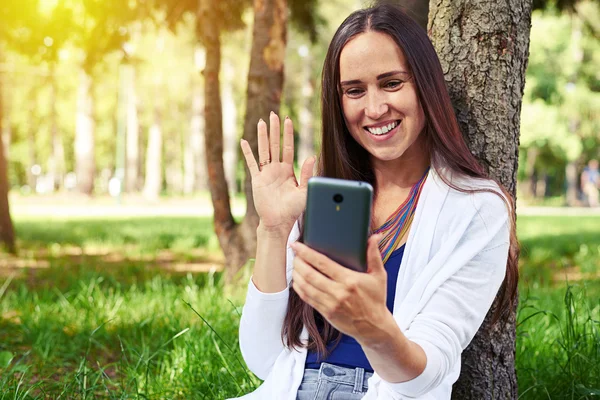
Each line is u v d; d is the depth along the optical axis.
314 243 1.51
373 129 1.99
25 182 60.44
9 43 9.68
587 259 9.48
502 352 2.61
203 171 43.81
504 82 2.55
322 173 2.20
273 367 2.07
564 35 24.20
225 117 35.31
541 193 49.81
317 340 1.98
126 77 36.59
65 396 3.31
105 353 4.52
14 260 9.52
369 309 1.48
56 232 13.69
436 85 1.96
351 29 1.98
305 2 9.10
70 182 56.00
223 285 6.50
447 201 1.92
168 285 6.46
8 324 5.04
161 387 3.52
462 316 1.81
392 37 1.94
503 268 1.90
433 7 2.66
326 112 2.12
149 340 4.38
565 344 3.58
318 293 1.48
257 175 2.00
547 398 3.25
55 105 41.66
